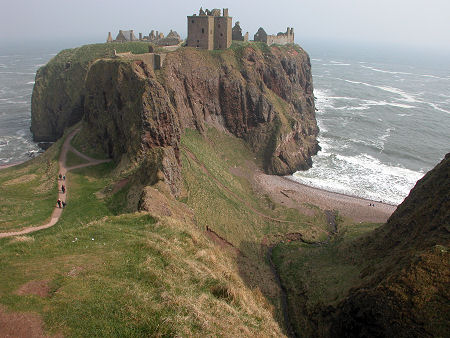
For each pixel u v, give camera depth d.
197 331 15.16
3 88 172.88
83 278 16.70
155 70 73.06
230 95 85.44
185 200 48.41
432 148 103.69
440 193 37.59
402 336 23.47
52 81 96.69
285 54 108.00
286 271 44.44
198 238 28.66
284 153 83.69
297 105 104.19
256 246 50.41
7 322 12.58
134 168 49.78
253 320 19.73
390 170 86.00
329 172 83.81
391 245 39.28
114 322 14.02
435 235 31.61
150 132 52.66
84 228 24.50
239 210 56.53
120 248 21.09
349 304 29.20
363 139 109.50
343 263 42.34
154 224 27.55
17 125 112.44
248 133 86.56
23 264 17.41
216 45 91.69
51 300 14.41
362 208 66.00
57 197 43.72
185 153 64.31
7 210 38.38
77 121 87.19
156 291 17.22
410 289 25.02
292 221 59.34
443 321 22.56
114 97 59.38
